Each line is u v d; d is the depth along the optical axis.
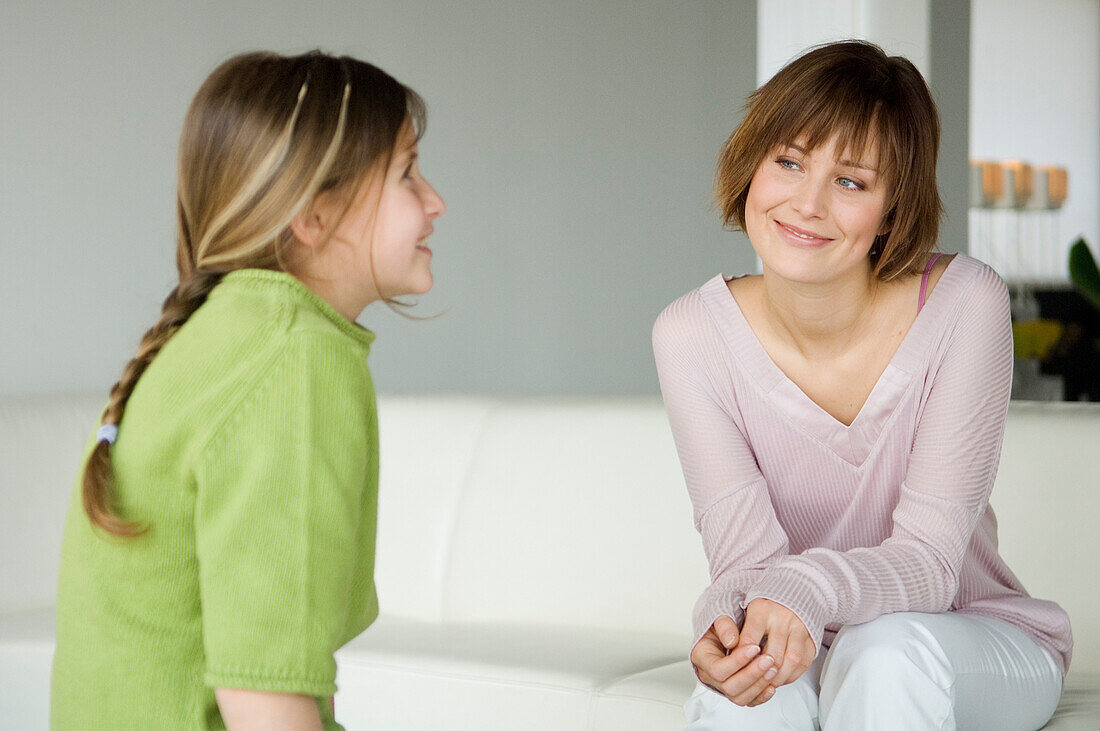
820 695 1.26
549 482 2.26
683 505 2.12
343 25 3.30
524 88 3.72
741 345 1.44
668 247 4.14
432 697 1.84
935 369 1.37
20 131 2.77
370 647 1.98
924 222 1.37
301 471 0.89
